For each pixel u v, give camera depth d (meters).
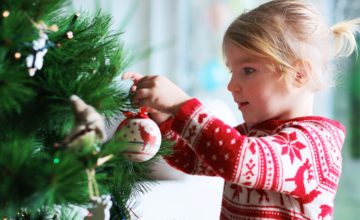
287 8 1.02
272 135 0.95
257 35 0.97
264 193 0.96
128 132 0.81
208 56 2.36
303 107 1.01
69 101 0.76
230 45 1.00
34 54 0.73
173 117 0.91
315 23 1.02
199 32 2.38
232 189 1.00
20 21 0.72
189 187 1.64
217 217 1.43
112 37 0.87
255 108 0.99
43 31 0.75
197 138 0.86
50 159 0.73
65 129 0.80
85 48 0.80
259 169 0.86
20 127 0.77
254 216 0.96
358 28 1.17
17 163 0.66
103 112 0.80
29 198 0.67
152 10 2.33
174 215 1.39
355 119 1.88
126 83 0.94
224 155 0.85
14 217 0.81
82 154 0.71
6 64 0.72
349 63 1.83
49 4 0.76
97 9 0.96
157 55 2.35
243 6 2.26
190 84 2.38
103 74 0.80
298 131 0.94
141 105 0.87
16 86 0.70
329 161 0.94
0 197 0.68
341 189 1.88
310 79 1.00
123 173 0.84
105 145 0.77
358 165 1.89
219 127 0.86
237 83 0.99
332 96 1.87
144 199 1.48
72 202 0.73
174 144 0.97
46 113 0.78
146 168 0.92
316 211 0.93
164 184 1.65
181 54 2.38
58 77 0.78
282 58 0.97
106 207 0.76
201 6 2.37
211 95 2.34
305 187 0.90
